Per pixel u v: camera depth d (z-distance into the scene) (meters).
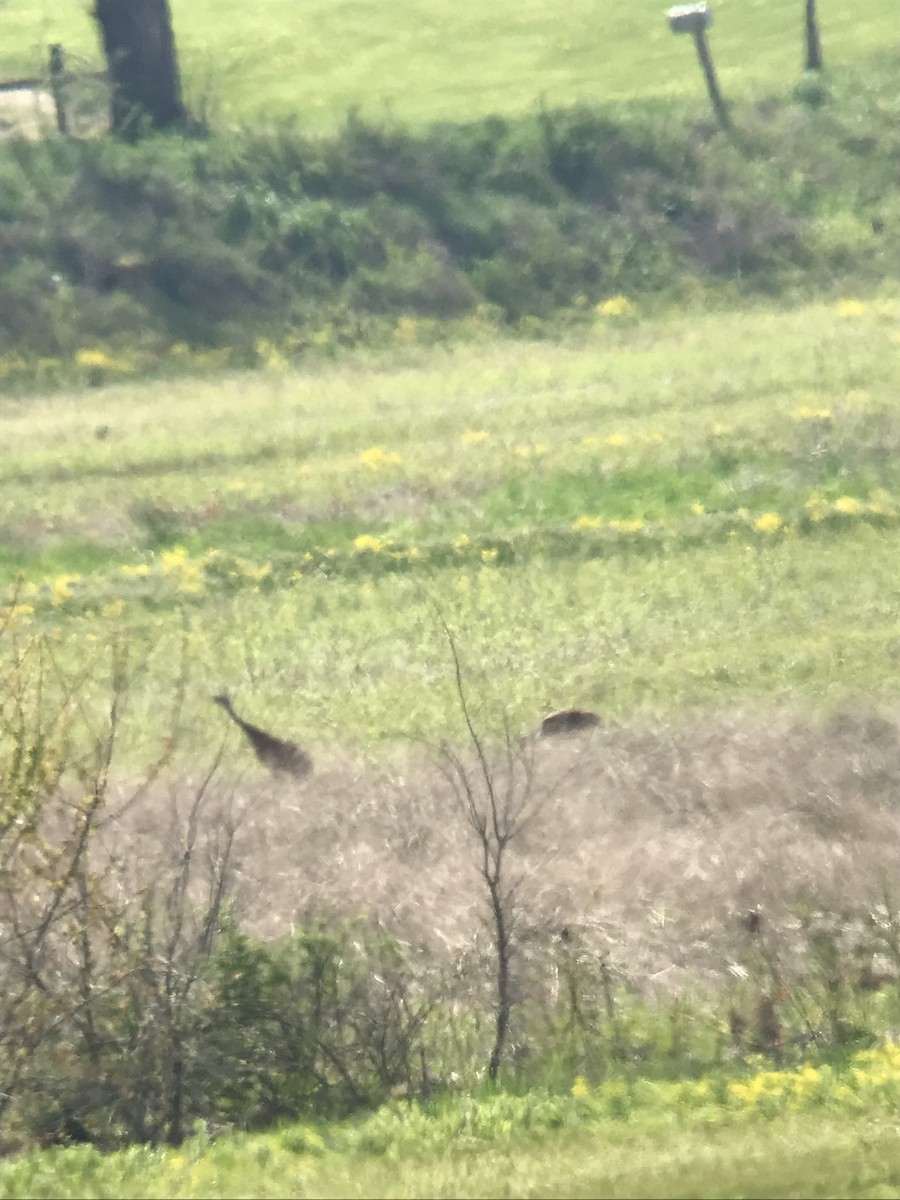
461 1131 26.73
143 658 52.75
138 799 44.62
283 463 86.56
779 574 63.75
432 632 59.47
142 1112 31.98
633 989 35.84
